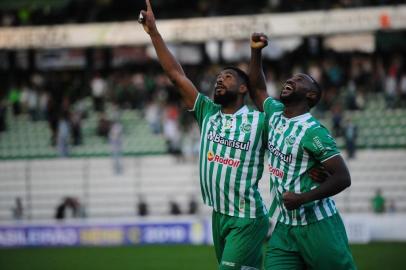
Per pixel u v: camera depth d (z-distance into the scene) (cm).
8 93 9119
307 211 2028
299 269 2069
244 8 8512
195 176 7338
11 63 9356
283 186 2050
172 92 8088
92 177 7506
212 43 8938
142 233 6022
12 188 7625
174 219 5984
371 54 8562
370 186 6919
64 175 7631
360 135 7506
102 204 7281
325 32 7725
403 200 6838
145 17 2183
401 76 7956
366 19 7650
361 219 5853
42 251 5694
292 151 2027
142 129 8000
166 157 7544
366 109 7744
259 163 2127
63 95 8681
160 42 2206
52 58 9456
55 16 8862
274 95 7581
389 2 7950
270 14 7825
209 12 8525
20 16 8850
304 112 2064
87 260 4934
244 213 2109
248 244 2106
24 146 8144
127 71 9138
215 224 2177
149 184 7362
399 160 7062
